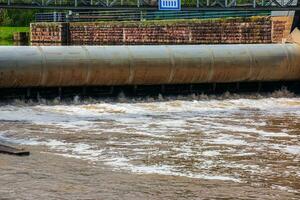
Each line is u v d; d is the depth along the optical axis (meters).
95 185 20.67
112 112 37.50
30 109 37.88
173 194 19.94
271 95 46.81
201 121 34.72
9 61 40.72
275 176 22.66
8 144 26.89
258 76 47.53
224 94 46.56
